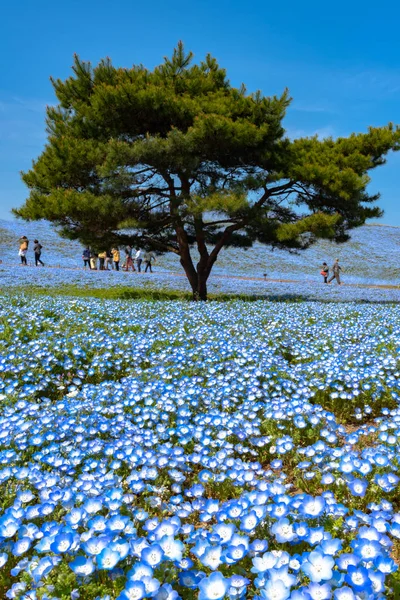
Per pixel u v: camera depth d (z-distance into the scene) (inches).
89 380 319.6
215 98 757.9
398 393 296.4
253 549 125.7
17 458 183.5
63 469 172.9
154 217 788.6
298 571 116.0
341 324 500.1
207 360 328.8
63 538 120.0
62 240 1952.5
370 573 109.5
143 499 171.3
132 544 122.3
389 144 836.6
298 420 226.8
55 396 291.4
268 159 743.1
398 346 388.5
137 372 309.9
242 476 168.6
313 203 837.8
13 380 287.1
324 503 138.6
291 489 189.5
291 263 1939.0
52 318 453.1
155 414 232.8
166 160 692.7
